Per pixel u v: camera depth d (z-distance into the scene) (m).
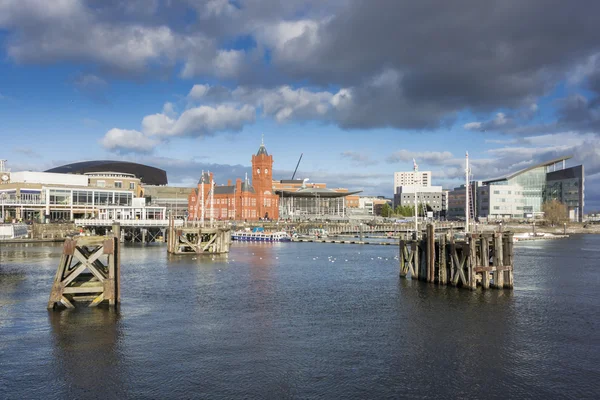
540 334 37.88
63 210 164.50
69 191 166.25
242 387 27.77
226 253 98.19
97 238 43.72
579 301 49.19
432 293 52.12
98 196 173.38
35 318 40.72
